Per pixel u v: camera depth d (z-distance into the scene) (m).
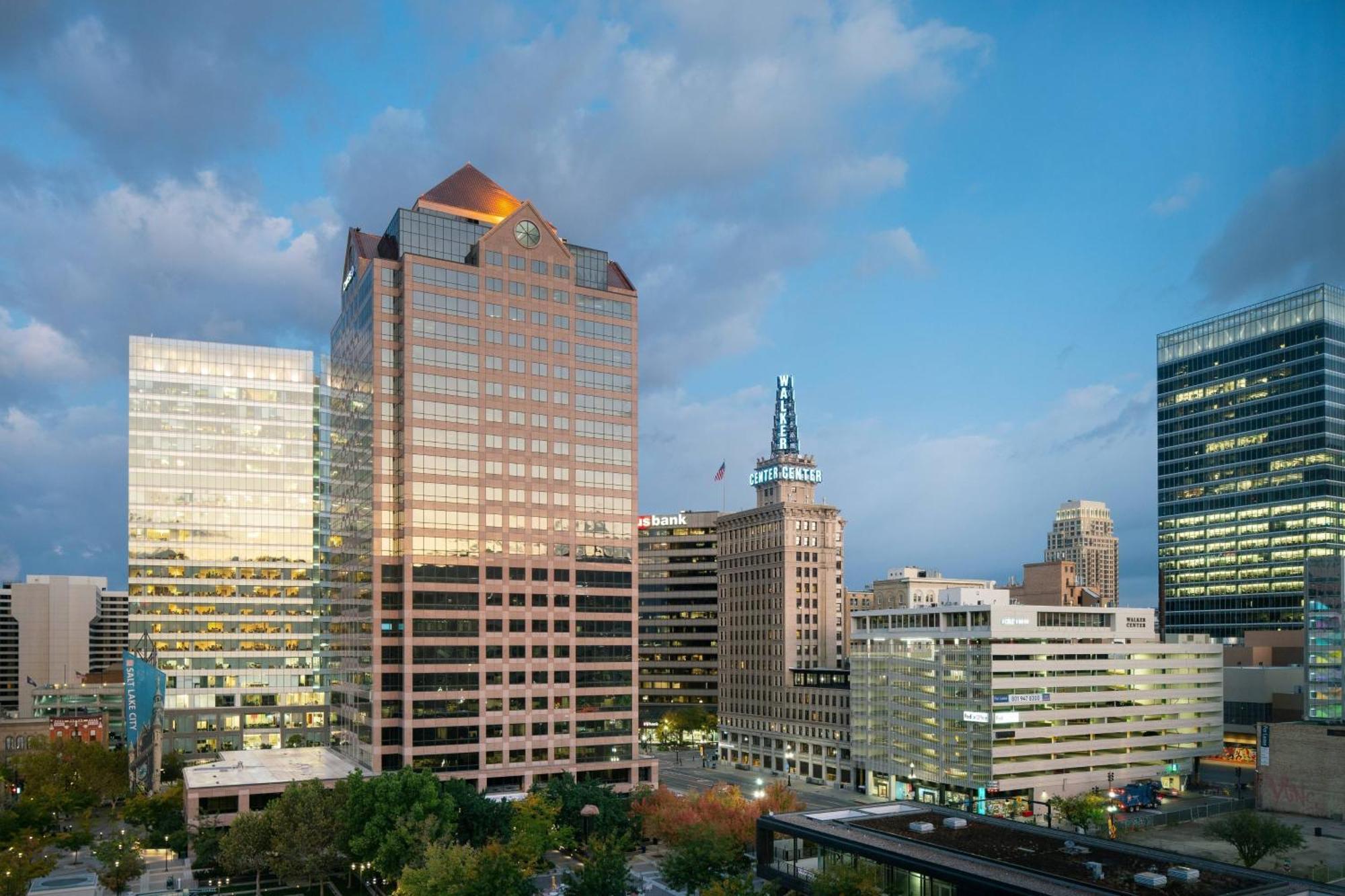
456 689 179.62
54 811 167.38
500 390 190.12
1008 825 107.38
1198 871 86.25
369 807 132.00
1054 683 199.38
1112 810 180.50
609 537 198.12
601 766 191.00
